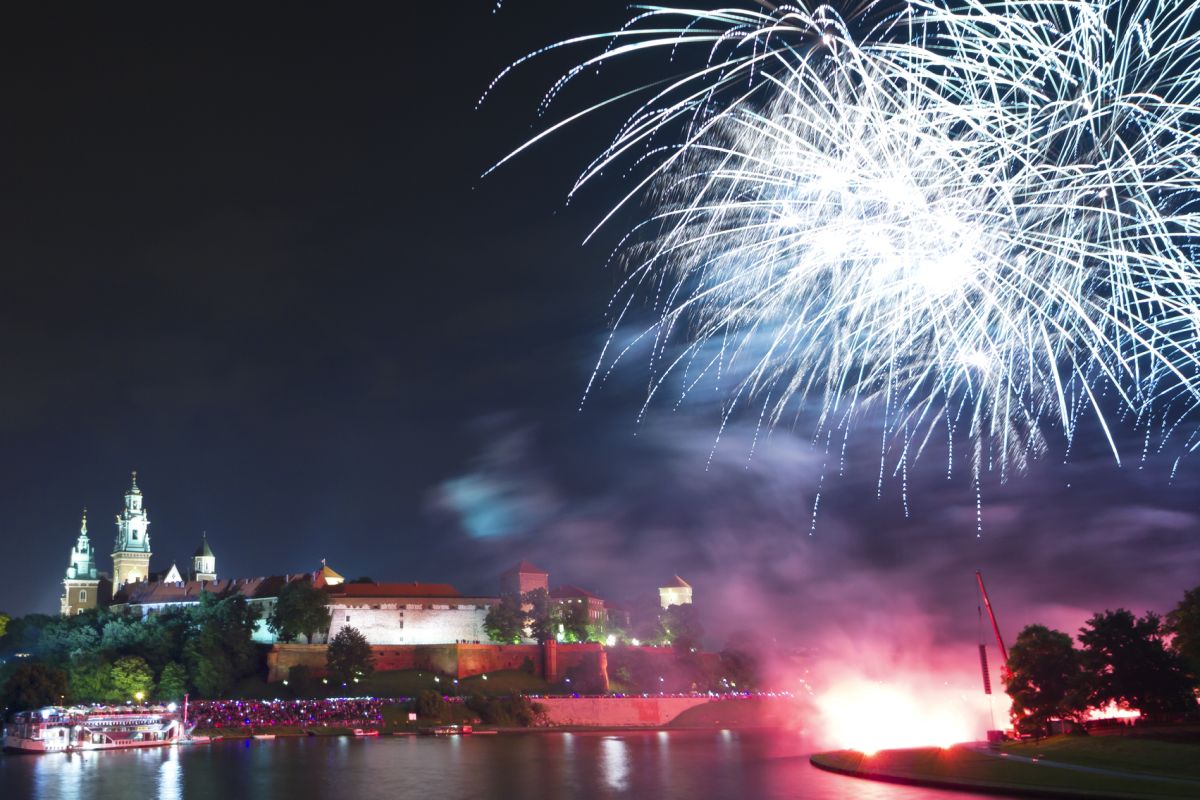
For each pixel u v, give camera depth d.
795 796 88.25
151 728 177.25
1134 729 104.94
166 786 111.00
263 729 197.50
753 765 127.62
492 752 154.88
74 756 157.25
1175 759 85.56
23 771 131.75
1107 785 75.50
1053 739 107.75
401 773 122.31
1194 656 99.38
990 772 89.31
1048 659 111.81
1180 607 102.44
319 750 160.50
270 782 113.44
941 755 107.25
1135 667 109.25
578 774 119.94
